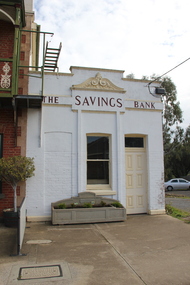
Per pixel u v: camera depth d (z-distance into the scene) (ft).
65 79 28.73
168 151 101.71
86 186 28.50
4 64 25.27
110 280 13.73
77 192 27.66
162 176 30.81
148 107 31.01
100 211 25.98
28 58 27.91
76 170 27.89
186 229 23.85
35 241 19.94
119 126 29.71
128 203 29.96
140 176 30.68
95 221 25.73
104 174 29.53
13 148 26.37
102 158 29.50
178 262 16.26
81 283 13.32
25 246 18.70
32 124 27.17
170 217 28.66
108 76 30.14
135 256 17.20
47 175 27.09
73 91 28.58
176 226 24.88
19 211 16.90
